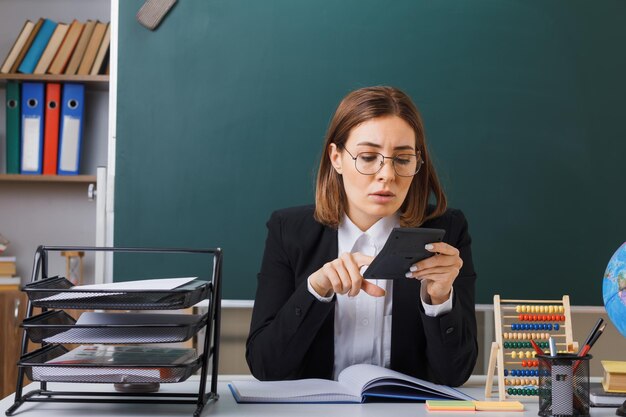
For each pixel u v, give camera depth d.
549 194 2.64
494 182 2.63
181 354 1.25
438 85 2.65
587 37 2.67
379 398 1.29
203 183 2.62
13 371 2.84
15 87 3.03
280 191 2.62
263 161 2.62
